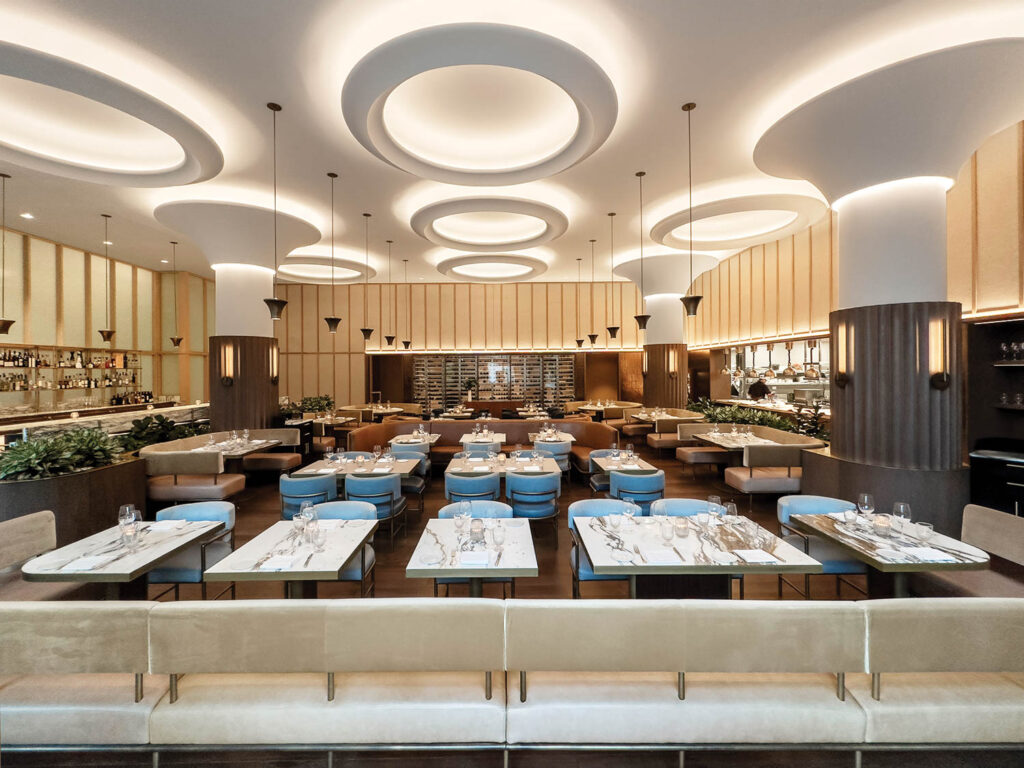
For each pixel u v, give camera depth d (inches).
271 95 189.0
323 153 237.6
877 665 84.9
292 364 623.8
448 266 434.0
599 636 86.1
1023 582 137.6
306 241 352.8
